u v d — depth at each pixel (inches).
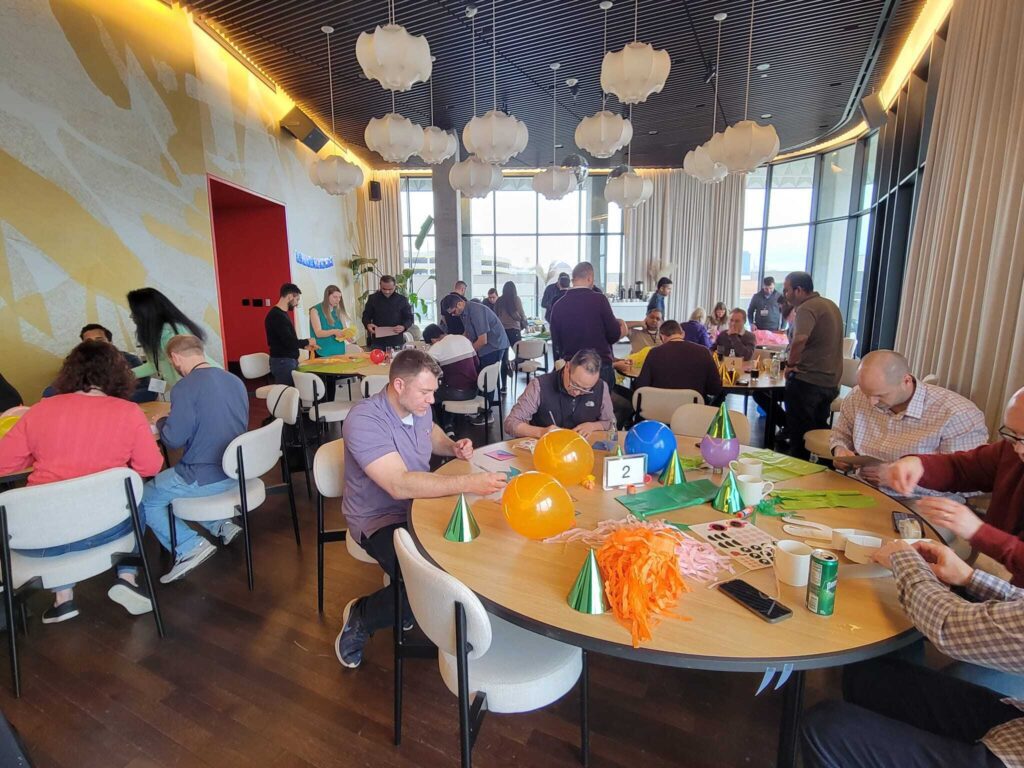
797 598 42.9
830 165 346.6
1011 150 99.0
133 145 173.3
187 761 59.5
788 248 379.9
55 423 73.7
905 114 214.4
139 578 97.0
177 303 193.8
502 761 59.4
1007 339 96.0
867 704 48.8
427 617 44.9
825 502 61.6
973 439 73.7
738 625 39.4
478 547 52.2
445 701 68.4
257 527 117.8
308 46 215.0
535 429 90.4
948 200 131.5
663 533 46.2
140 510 90.4
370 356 170.1
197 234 204.4
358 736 63.0
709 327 276.4
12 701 67.7
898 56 219.8
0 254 133.5
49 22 144.7
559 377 97.3
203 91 207.3
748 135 154.3
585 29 194.7
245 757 60.0
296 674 73.0
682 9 180.7
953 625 36.8
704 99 262.5
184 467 93.2
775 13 182.7
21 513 65.2
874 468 70.6
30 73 139.7
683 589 43.0
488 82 243.6
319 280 324.8
